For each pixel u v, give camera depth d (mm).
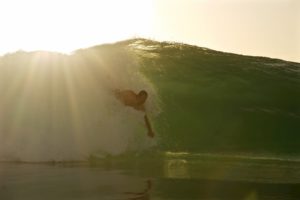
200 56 16406
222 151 9141
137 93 9859
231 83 13008
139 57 13547
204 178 7105
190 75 13273
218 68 14633
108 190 6383
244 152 9109
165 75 12938
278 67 16094
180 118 10281
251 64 15938
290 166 7980
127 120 9375
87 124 9125
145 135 9367
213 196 6098
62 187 6551
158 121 9969
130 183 6816
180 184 6785
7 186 6617
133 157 8836
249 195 6227
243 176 7305
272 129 10320
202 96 11672
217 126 10328
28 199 5941
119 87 9680
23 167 8117
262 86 13133
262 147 9422
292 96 12453
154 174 7438
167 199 5922
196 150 9219
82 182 6875
